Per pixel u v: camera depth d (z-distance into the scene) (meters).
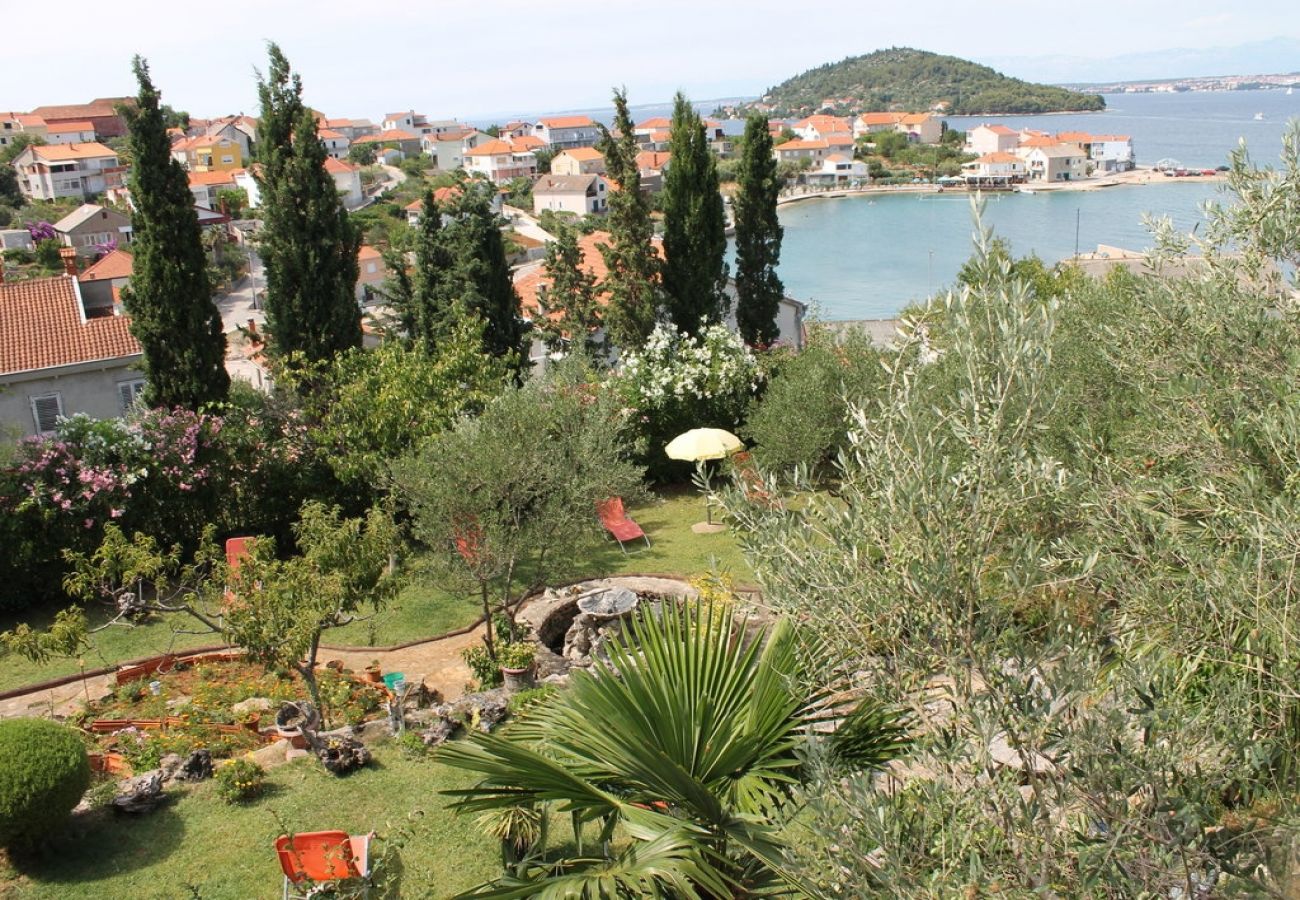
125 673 15.96
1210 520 6.34
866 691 5.39
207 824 10.77
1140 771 4.39
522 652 14.24
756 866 6.66
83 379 28.22
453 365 22.42
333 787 11.45
